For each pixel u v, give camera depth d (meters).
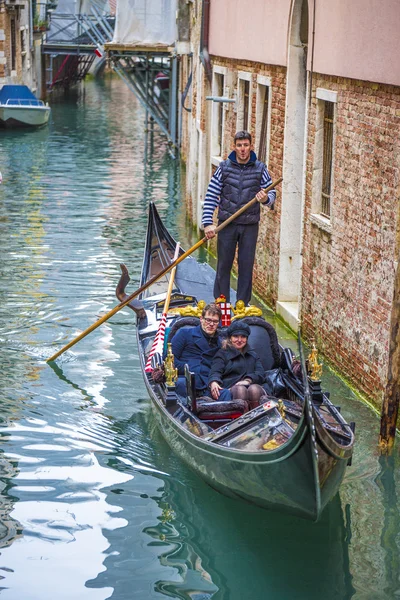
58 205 21.25
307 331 11.91
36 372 10.88
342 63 10.30
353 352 10.24
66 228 18.73
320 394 8.27
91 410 9.90
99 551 7.23
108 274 15.20
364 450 8.84
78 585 6.77
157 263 12.81
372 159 9.55
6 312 13.02
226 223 10.12
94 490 8.20
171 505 7.98
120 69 29.61
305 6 11.94
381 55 9.12
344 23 10.20
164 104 32.53
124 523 7.66
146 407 10.02
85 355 11.47
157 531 7.55
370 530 7.58
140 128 37.00
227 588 6.77
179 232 18.81
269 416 7.70
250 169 10.17
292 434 6.80
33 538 7.39
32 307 13.27
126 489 8.24
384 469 8.50
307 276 11.91
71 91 53.22
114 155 29.62
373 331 9.63
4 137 33.22
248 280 10.53
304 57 12.23
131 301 11.14
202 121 17.73
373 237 9.55
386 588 6.80
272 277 13.48
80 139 33.31
